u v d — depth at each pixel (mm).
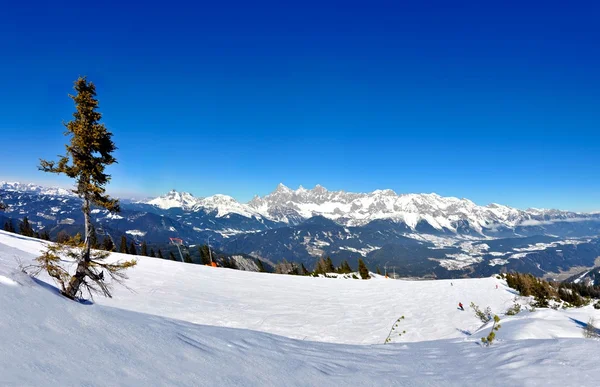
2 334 4344
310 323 23469
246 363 6391
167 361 5391
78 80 15922
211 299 27578
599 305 26281
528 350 8516
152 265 40688
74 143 15016
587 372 6504
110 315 7215
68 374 3916
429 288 45906
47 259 12852
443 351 10195
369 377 6785
